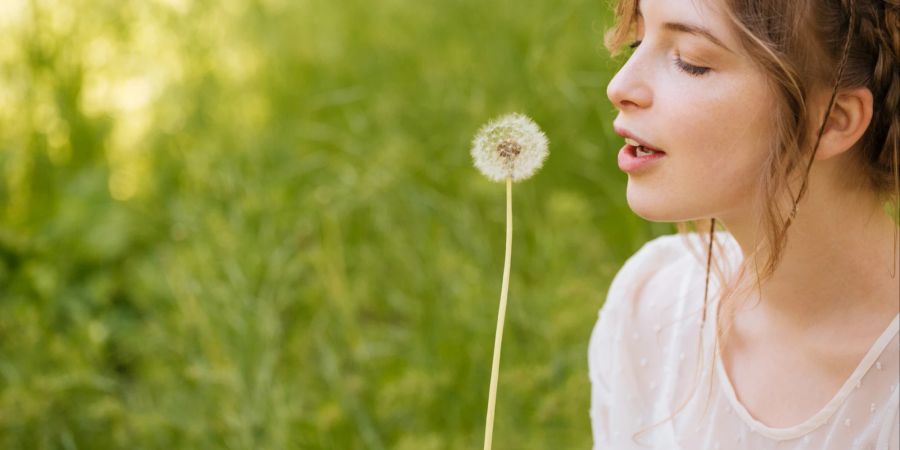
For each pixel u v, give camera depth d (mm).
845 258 1289
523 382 2471
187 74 3910
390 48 3965
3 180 3506
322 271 3066
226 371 2588
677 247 1678
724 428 1457
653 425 1545
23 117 3629
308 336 2881
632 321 1650
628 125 1245
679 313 1584
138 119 3842
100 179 3533
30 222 3430
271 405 2512
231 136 3680
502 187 3215
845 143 1203
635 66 1228
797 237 1279
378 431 2551
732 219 1305
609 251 3027
